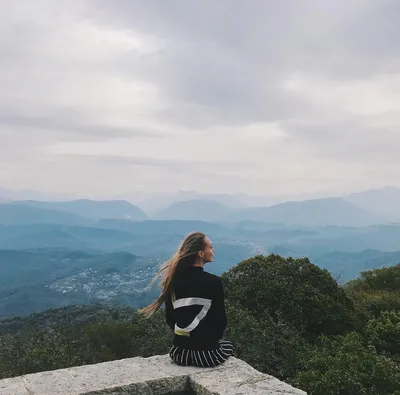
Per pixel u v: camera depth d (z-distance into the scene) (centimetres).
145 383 466
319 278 1316
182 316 505
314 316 1191
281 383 458
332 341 1052
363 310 1441
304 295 1211
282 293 1212
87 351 1110
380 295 1683
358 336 1036
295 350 972
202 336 500
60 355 1020
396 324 1152
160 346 1046
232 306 1149
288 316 1180
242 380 466
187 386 482
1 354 1061
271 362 949
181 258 517
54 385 462
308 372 830
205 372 489
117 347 1125
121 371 498
